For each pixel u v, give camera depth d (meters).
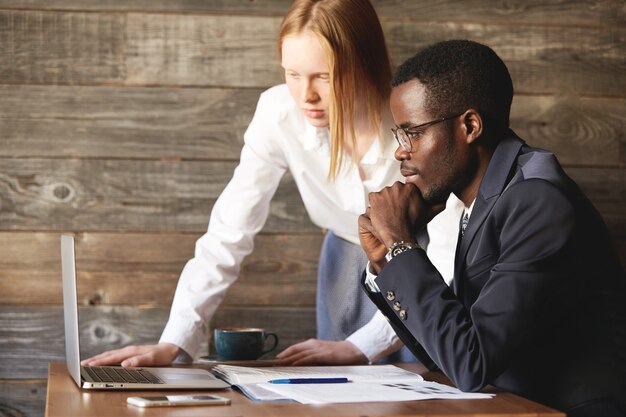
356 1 1.87
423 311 1.33
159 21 2.53
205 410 1.17
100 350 2.51
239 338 1.88
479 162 1.44
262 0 2.56
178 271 2.54
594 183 2.67
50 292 2.50
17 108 2.49
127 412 1.15
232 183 2.15
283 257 2.58
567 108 2.66
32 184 2.50
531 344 1.36
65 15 2.50
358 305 2.22
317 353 1.82
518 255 1.30
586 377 1.31
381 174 2.05
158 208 2.54
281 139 2.11
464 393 1.30
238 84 2.56
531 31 2.64
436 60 1.43
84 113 2.51
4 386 2.48
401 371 1.57
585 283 1.33
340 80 1.85
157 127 2.54
